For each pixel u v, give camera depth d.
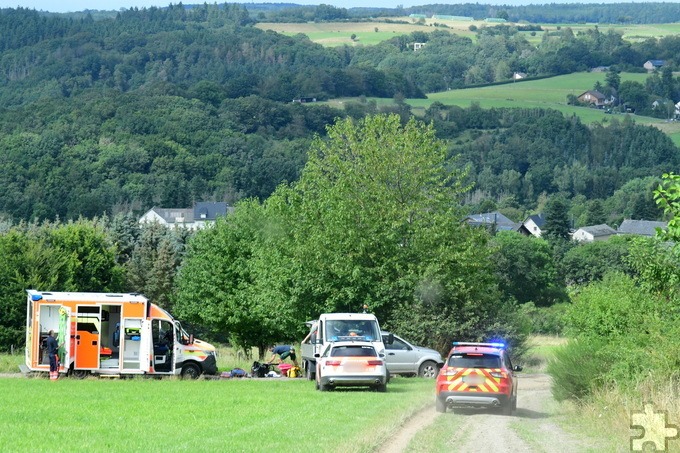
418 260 63.22
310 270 62.53
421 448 23.95
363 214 63.38
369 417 30.23
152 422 28.64
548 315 120.75
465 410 35.91
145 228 136.62
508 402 33.75
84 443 23.86
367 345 41.59
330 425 27.72
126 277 125.75
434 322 60.72
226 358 72.12
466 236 65.38
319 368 41.75
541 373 63.47
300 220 67.19
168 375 48.72
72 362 47.12
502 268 160.50
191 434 25.80
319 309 62.69
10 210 199.00
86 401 34.91
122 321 47.69
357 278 61.38
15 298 95.94
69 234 107.69
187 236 133.62
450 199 67.31
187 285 96.56
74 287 101.12
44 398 35.84
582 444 25.70
